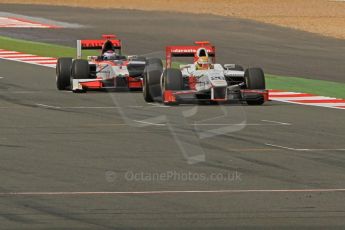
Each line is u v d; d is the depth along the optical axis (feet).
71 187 117.70
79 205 106.52
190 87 207.10
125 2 642.22
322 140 161.99
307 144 157.07
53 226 95.81
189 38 413.18
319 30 462.19
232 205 107.04
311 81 279.08
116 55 238.07
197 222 98.02
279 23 494.59
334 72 305.94
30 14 522.47
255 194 113.91
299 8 603.67
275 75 294.87
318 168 133.69
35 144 154.30
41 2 623.36
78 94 231.71
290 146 154.51
